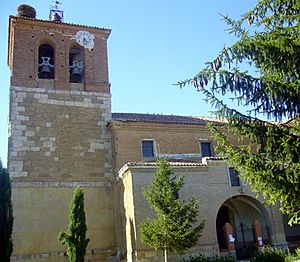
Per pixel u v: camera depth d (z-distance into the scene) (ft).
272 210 83.82
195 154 95.86
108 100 96.84
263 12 34.27
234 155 33.14
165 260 64.13
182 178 68.59
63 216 83.10
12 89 88.69
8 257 64.75
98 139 92.27
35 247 79.00
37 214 81.25
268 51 31.48
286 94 31.42
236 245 91.97
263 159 32.09
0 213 65.92
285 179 30.86
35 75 92.22
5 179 68.74
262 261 67.97
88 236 83.92
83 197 78.13
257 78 32.12
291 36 31.42
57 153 87.30
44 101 90.48
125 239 78.59
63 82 94.07
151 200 65.62
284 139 30.60
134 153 90.38
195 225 74.64
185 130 97.19
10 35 99.19
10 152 83.56
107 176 89.86
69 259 75.31
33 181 83.20
